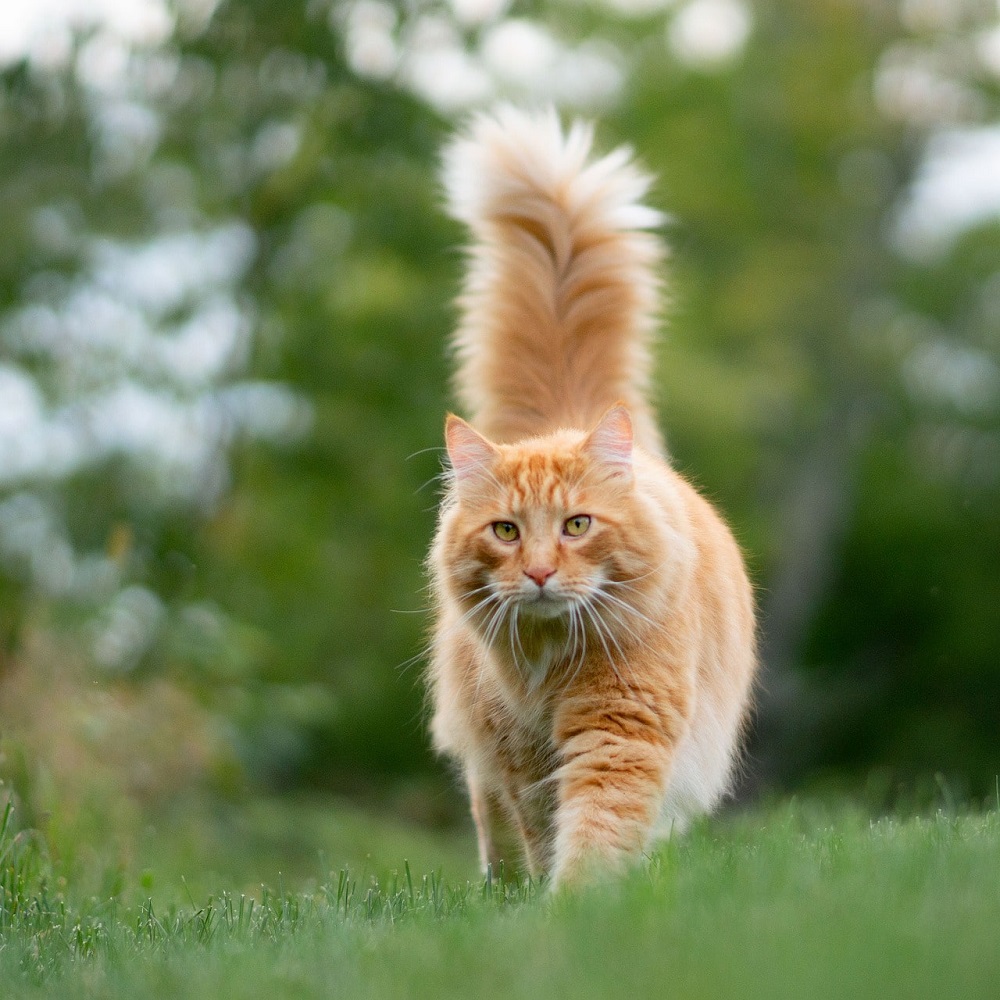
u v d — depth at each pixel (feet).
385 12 51.42
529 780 22.21
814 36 87.20
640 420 27.17
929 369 94.53
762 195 88.89
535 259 27.07
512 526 21.03
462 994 13.07
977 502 95.20
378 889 21.47
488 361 26.84
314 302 58.85
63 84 49.24
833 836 20.16
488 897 19.42
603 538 20.65
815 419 85.35
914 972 11.91
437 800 69.82
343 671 70.54
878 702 94.12
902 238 93.76
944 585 96.37
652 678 20.59
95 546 47.65
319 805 51.96
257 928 18.74
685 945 13.24
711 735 22.76
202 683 43.24
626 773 20.29
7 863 22.74
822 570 87.92
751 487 87.20
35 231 51.52
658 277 28.60
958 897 14.23
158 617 42.47
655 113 84.69
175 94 51.75
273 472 62.59
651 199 75.56
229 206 55.52
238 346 55.11
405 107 53.42
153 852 34.65
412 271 60.29
